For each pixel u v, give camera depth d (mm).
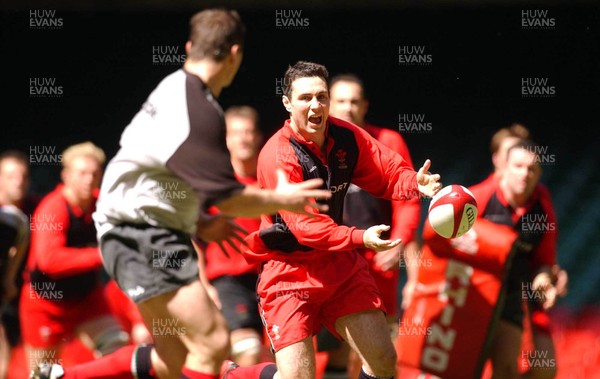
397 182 16875
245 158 22688
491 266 20828
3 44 43031
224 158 14516
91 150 23250
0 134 42719
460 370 20953
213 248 21844
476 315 20922
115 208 15266
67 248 22656
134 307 23719
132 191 15117
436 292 21203
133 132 15094
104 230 15500
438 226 16484
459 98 44406
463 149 43875
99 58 43469
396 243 15516
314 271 16656
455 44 44156
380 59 43656
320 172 16641
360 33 43438
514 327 21531
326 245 15969
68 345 24469
